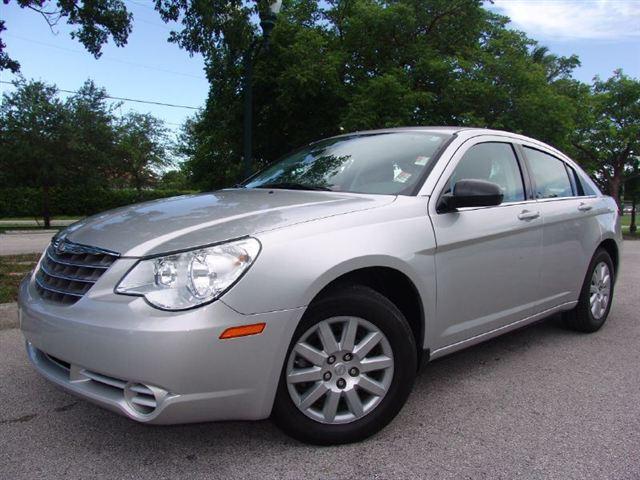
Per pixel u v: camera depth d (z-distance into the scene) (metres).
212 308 2.37
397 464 2.64
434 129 3.97
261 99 14.10
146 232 2.67
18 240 16.89
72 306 2.52
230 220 2.74
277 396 2.62
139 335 2.31
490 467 2.63
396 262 2.91
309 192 3.46
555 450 2.80
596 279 4.93
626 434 2.98
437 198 3.30
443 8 13.98
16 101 27.56
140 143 38.44
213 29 8.97
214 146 16.22
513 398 3.47
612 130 24.64
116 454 2.72
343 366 2.79
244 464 2.63
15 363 4.01
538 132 14.12
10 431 2.96
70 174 28.58
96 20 9.08
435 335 3.21
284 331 2.51
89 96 29.91
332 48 14.07
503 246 3.63
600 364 4.13
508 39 14.65
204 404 2.39
